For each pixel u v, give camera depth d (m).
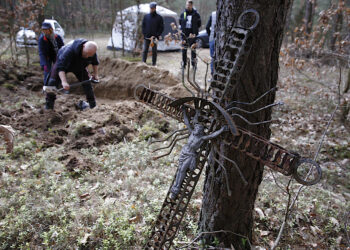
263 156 1.88
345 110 6.34
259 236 3.19
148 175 4.10
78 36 16.41
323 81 9.09
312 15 12.77
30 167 4.15
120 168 4.24
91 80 5.77
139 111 6.03
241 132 1.98
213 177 2.36
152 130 5.33
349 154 5.18
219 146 2.44
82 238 2.95
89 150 4.72
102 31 18.61
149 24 8.93
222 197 2.64
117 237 3.03
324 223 3.47
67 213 3.31
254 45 2.10
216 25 2.36
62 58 5.14
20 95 7.16
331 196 4.00
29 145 4.67
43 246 2.93
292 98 7.84
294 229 3.34
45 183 3.78
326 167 4.82
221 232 2.82
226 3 2.16
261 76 2.21
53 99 5.91
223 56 2.23
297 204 3.67
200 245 2.83
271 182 4.20
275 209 3.59
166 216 2.39
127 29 11.86
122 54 11.67
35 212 3.24
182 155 2.15
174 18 12.91
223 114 1.82
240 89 2.23
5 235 2.98
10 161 4.23
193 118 2.20
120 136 5.16
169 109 2.38
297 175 1.73
